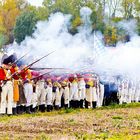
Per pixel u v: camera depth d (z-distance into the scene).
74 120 26.44
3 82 29.77
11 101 29.98
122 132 21.95
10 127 23.38
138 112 32.22
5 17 82.25
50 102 34.03
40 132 21.95
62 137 20.30
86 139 19.98
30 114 30.86
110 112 32.28
